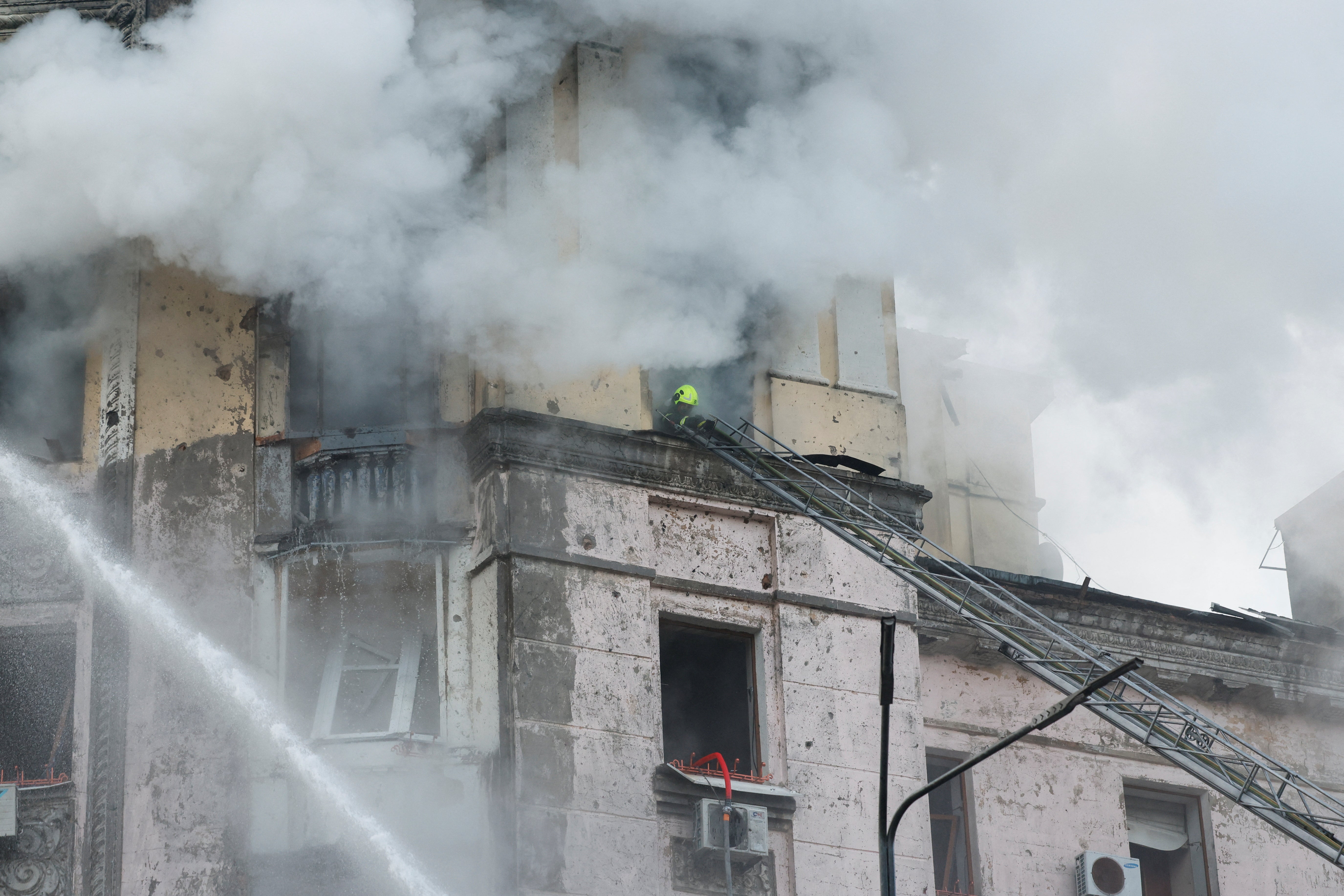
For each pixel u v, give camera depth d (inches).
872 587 1818.4
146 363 1722.4
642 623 1696.6
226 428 1718.8
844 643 1781.5
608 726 1641.2
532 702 1617.9
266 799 1599.4
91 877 1549.0
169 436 1704.0
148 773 1589.6
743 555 1779.0
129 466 1684.3
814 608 1779.0
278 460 1720.0
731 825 1620.3
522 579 1658.5
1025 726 1343.5
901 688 1796.3
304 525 1681.8
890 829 1411.2
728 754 1732.3
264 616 1664.6
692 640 1766.7
